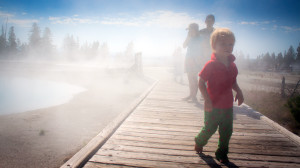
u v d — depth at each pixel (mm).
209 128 2381
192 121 4121
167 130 3531
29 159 5125
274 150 2820
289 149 2865
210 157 2549
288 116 7891
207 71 2207
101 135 3074
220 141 2383
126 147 2781
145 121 4020
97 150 2670
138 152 2643
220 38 2129
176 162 2410
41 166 4777
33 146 5848
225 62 2215
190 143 2979
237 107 5578
